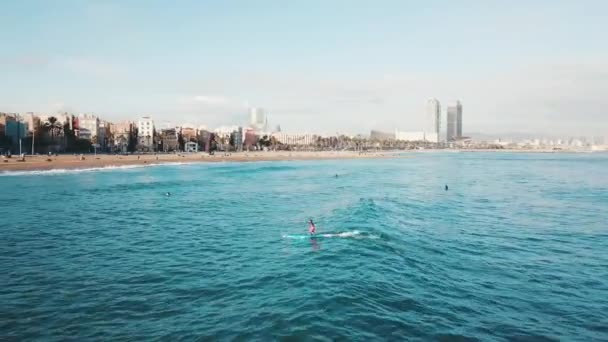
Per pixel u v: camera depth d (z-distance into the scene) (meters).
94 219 38.97
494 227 35.91
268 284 19.89
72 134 173.75
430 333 14.98
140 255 25.97
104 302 17.97
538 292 19.88
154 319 16.16
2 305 17.66
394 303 17.52
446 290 19.59
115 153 196.12
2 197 52.62
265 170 119.94
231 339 14.28
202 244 28.97
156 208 46.22
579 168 132.62
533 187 72.38
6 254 26.05
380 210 43.22
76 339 14.64
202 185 73.50
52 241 29.75
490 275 22.25
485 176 98.06
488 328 15.73
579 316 17.17
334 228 33.25
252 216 41.16
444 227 35.50
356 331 14.76
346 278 20.44
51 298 18.45
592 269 23.75
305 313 16.17
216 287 19.67
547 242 30.41
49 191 59.50
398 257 24.70
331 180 86.31
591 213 44.12
